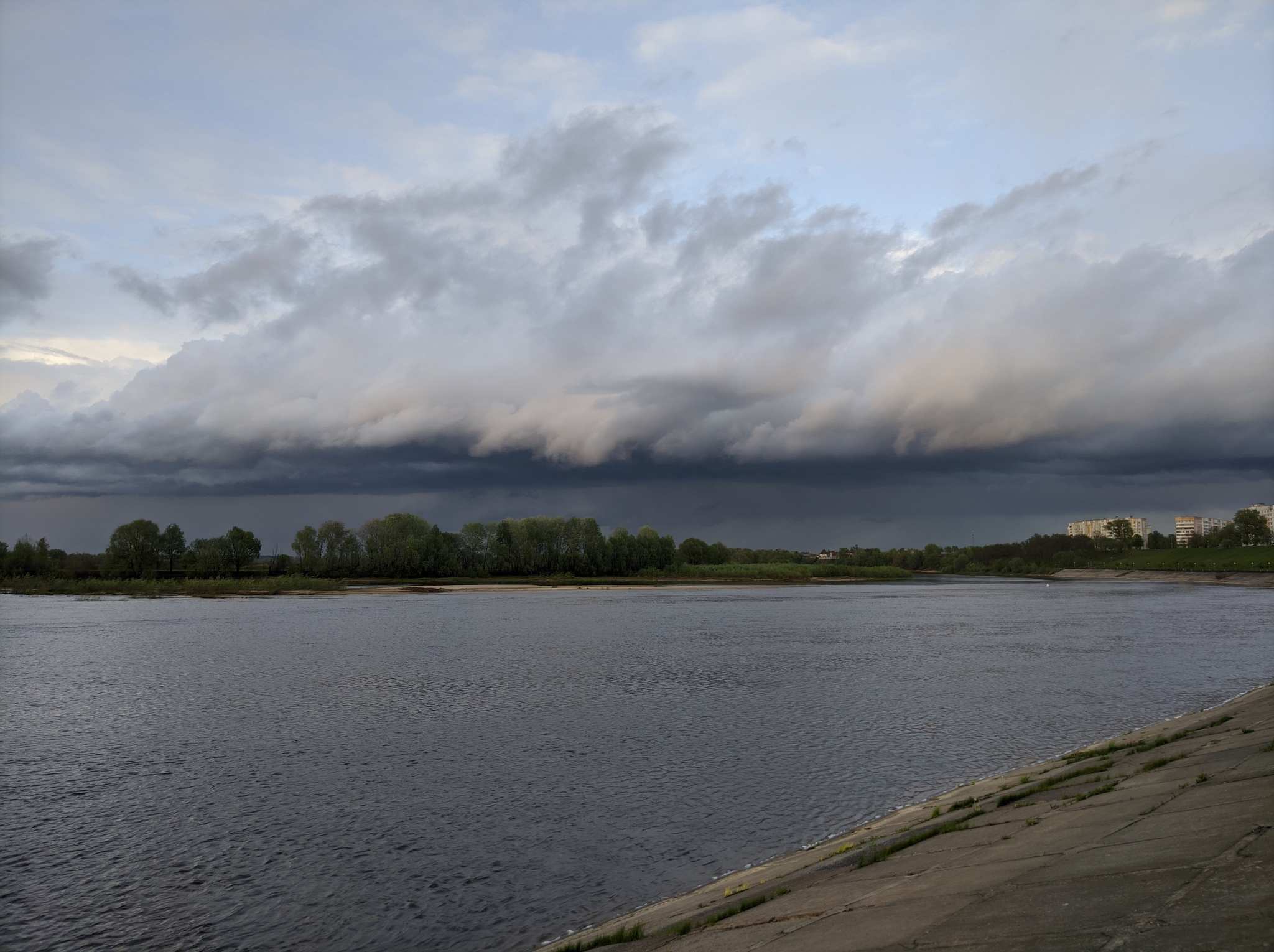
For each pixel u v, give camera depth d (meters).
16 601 147.12
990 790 24.62
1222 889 10.21
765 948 11.75
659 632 89.12
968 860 14.86
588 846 22.47
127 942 17.41
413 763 31.62
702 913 15.21
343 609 128.75
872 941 10.91
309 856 22.09
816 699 45.62
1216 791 16.25
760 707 43.22
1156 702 43.31
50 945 17.30
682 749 33.59
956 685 50.16
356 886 20.05
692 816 24.91
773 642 78.62
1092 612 120.25
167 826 24.59
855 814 24.58
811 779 28.75
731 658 65.62
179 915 18.64
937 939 10.45
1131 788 18.70
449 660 64.38
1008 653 67.62
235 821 25.00
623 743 34.81
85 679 54.19
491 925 17.83
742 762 31.38
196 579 184.50
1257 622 98.88
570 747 34.09
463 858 21.75
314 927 17.94
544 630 92.19
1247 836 12.40
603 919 17.84
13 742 35.72
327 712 42.38
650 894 19.19
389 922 18.12
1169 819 14.68
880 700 45.03
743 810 25.39
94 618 108.06
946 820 19.72
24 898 19.61
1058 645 73.12
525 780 29.17
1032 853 14.27
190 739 36.09
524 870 20.83
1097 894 11.06
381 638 82.81
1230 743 22.42
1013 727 37.09
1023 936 9.86
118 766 31.53
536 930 17.48
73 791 28.12
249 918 18.44
